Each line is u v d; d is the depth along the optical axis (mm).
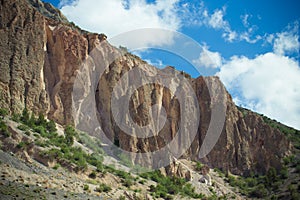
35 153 68625
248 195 100438
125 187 74688
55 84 91625
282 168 110125
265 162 116875
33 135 73562
